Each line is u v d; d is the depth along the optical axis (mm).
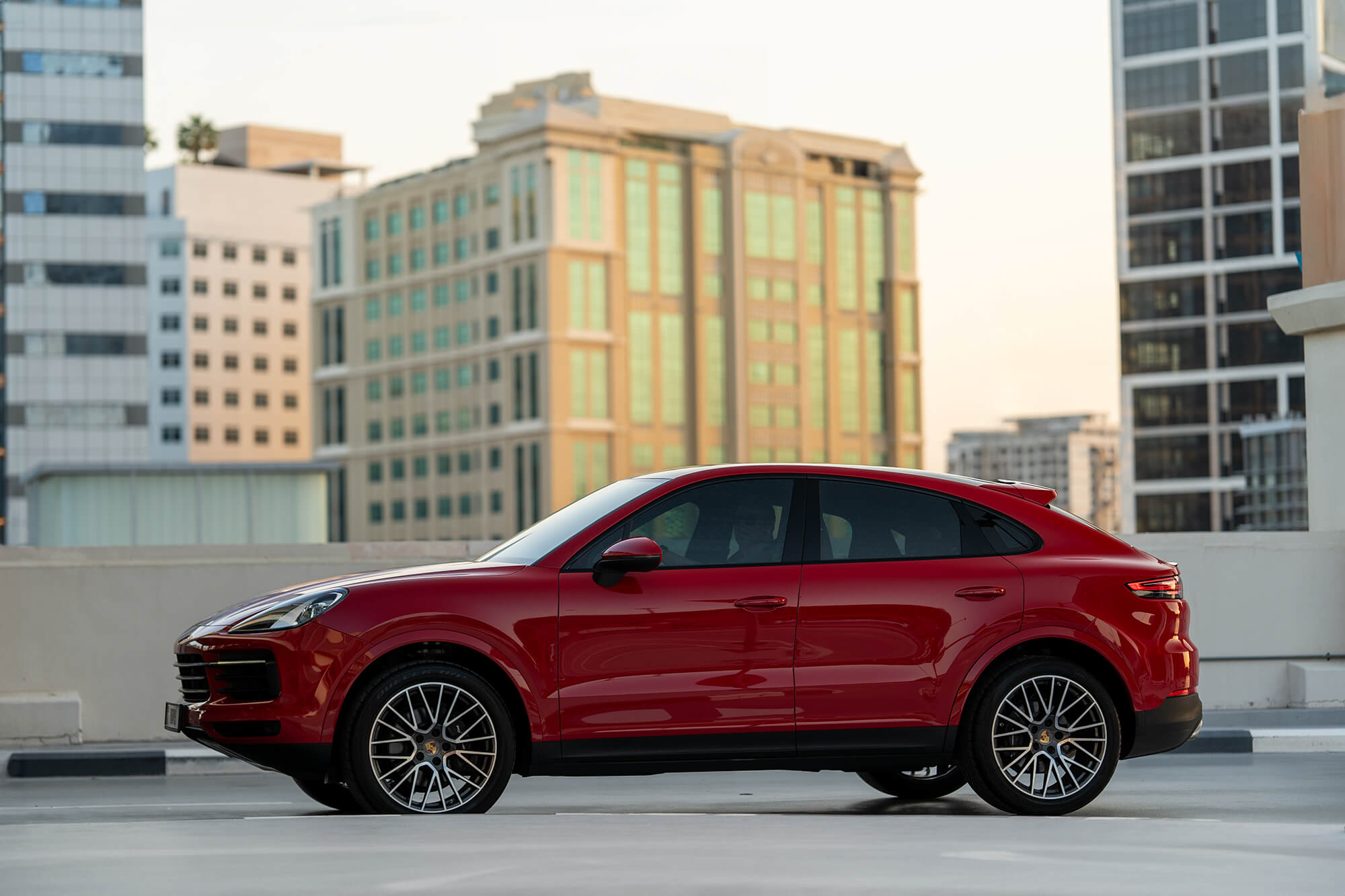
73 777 13273
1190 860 7043
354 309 197125
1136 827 8367
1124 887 6289
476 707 8836
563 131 175875
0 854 7203
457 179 185625
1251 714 16172
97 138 143125
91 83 143125
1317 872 6691
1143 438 156750
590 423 176250
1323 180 19125
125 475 56781
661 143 184750
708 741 9023
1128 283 158500
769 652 9094
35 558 16891
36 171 142125
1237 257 154625
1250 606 16812
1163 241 157375
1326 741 14477
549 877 6434
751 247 188875
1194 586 16703
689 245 185500
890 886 6242
